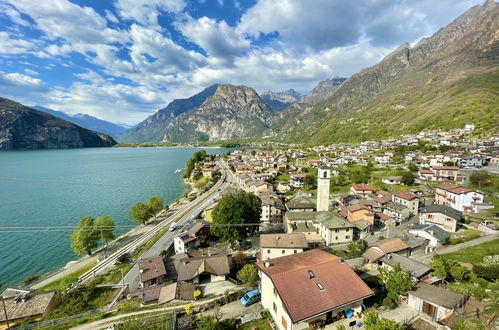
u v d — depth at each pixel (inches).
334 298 1177.4
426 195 3663.9
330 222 2444.6
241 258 2123.5
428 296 1274.6
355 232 2591.0
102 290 1843.0
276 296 1226.0
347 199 3491.6
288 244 2062.0
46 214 3821.4
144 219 3302.2
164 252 2399.1
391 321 970.7
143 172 7583.7
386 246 1911.9
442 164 4926.2
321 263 1348.4
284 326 1148.5
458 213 2559.1
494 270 1480.1
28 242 2962.6
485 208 2795.3
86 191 5290.4
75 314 1567.4
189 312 1382.9
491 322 1158.3
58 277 2174.0
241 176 5816.9
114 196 4913.9
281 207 3245.6
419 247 2065.7
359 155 7096.5
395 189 3966.5
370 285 1528.1
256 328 1223.5
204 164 7716.5
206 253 2327.8
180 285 1756.9
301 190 4426.7
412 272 1562.5
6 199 4616.1
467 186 3673.7
